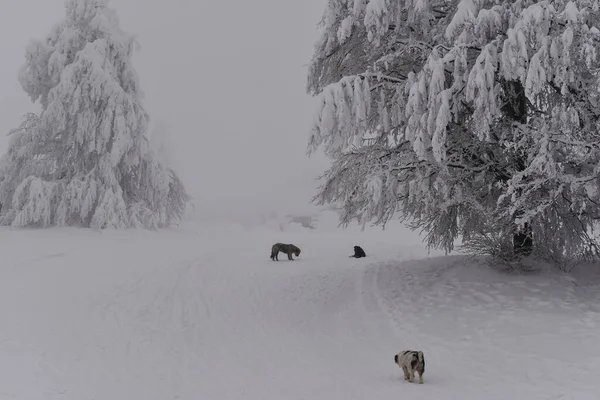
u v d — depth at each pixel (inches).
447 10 507.5
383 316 456.8
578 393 268.8
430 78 430.9
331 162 583.8
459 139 479.8
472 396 281.6
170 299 550.0
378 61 477.1
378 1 452.8
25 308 475.5
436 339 388.5
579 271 486.6
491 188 490.0
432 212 497.4
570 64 375.9
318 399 291.0
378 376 330.3
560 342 343.0
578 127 405.4
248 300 561.9
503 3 424.8
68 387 315.6
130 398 301.0
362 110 450.3
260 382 326.6
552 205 482.6
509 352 343.3
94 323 457.7
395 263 636.1
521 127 441.1
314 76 556.1
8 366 343.3
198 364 369.1
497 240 496.1
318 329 458.3
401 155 483.5
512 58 385.1
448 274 524.7
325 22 518.0
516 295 437.1
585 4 386.9
